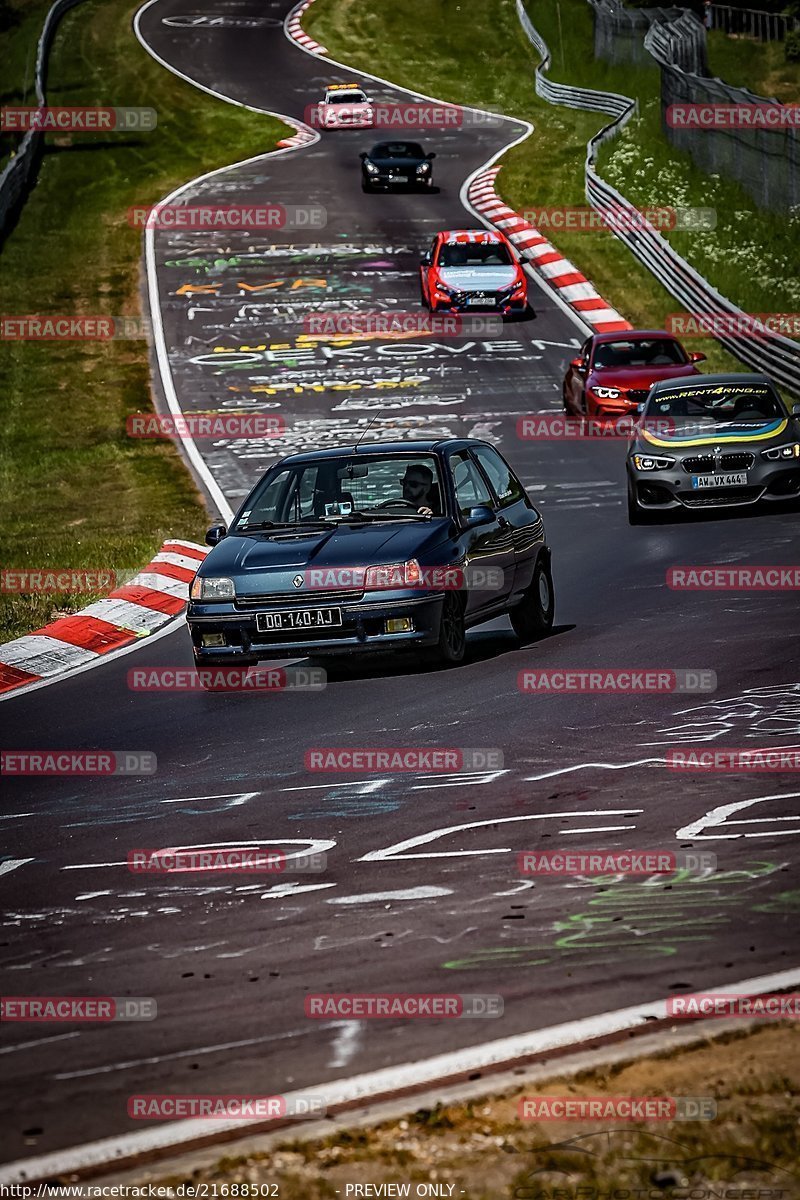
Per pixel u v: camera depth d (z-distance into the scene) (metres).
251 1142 13.55
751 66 192.88
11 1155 13.77
